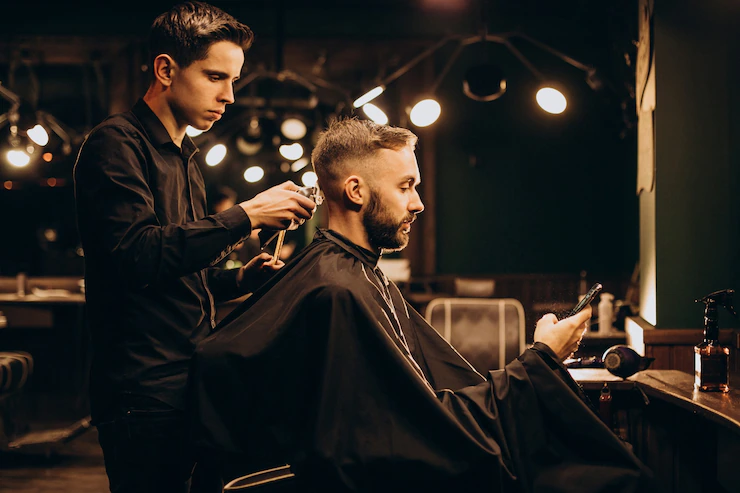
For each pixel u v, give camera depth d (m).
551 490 1.25
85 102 6.94
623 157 6.03
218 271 1.81
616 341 3.63
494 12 6.14
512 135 6.33
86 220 1.51
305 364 1.32
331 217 1.46
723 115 2.82
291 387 1.32
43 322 5.56
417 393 1.25
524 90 6.28
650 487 1.28
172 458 1.55
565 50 6.18
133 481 1.53
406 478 1.24
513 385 1.30
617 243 6.25
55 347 5.75
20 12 5.98
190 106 1.60
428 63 6.29
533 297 6.21
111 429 1.54
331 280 1.34
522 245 6.32
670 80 2.84
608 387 2.07
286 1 5.99
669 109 2.84
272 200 1.48
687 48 2.84
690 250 2.82
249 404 1.32
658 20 2.85
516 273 6.30
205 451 1.33
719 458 2.02
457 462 1.22
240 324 1.37
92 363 1.59
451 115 6.33
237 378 1.32
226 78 1.60
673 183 2.83
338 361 1.28
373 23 6.07
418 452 1.23
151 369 1.53
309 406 1.30
